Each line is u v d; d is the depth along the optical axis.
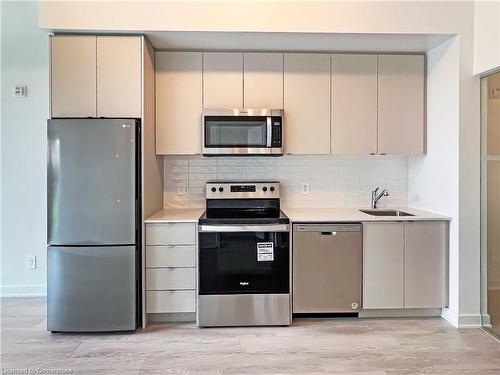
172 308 2.89
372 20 2.80
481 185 2.87
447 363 2.33
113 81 2.80
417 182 3.51
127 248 2.76
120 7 2.71
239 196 3.46
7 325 2.93
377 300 2.98
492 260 2.81
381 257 2.97
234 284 2.87
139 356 2.43
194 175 3.57
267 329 2.85
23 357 2.42
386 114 3.29
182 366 2.30
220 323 2.88
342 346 2.56
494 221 2.79
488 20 2.70
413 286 2.99
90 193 2.73
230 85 3.20
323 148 3.26
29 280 3.64
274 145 3.14
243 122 3.13
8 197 3.60
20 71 3.56
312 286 2.96
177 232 2.88
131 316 2.76
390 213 3.50
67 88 2.78
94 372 2.23
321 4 2.78
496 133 2.76
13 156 3.59
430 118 3.25
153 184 3.14
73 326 2.74
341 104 3.26
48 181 2.72
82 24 2.70
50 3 2.68
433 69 3.19
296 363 2.34
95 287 2.75
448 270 3.00
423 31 2.83
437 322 2.98
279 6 2.77
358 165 3.66
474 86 2.87
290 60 3.22
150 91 3.03
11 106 3.57
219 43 3.03
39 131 3.60
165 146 3.18
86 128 2.72
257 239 2.88
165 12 2.73
